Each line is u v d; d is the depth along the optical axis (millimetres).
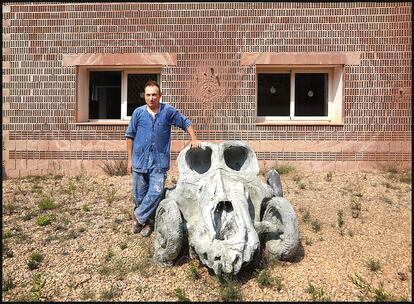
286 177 9016
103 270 5113
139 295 4559
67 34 9672
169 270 5062
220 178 5121
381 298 4328
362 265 5133
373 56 9383
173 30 9547
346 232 6055
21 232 6242
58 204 7426
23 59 9734
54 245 5809
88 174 9672
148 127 5641
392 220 6516
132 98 10148
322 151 9492
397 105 9422
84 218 6734
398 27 9320
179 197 5230
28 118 9758
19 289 4762
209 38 9508
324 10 9383
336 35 9391
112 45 9633
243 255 4410
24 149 9766
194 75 9547
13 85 9766
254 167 5637
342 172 9438
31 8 9680
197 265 5094
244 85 9516
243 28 9477
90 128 9672
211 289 4633
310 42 9422
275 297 4438
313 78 10039
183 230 5027
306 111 10039
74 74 9695
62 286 4812
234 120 9539
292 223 4918
